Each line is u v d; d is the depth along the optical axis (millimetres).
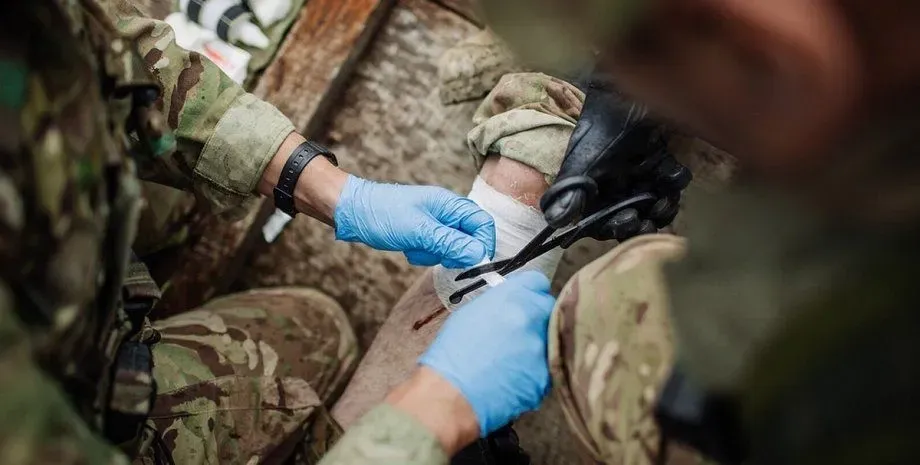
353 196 1154
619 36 427
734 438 545
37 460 459
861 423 479
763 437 525
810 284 484
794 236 492
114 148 603
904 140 419
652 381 578
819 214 474
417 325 1250
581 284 687
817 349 480
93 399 651
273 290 1511
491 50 1453
